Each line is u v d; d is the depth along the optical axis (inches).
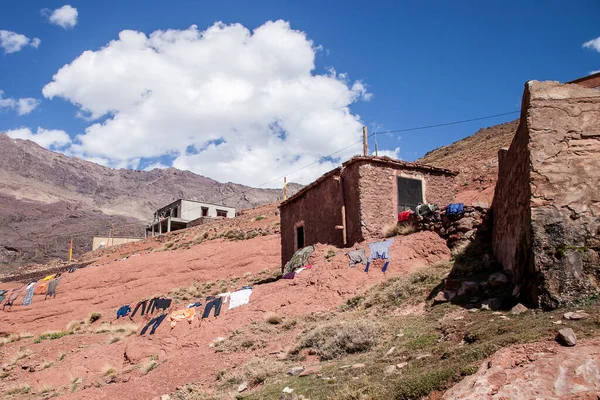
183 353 539.8
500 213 491.8
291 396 304.7
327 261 666.2
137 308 1000.2
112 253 2201.0
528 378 211.2
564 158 338.0
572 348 229.0
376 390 261.1
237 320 580.7
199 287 1251.2
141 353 584.4
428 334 348.5
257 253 1433.3
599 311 275.4
